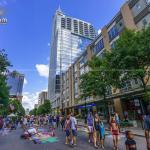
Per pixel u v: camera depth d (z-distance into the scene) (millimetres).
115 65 16250
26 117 25469
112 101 28688
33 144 11570
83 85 24109
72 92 52531
